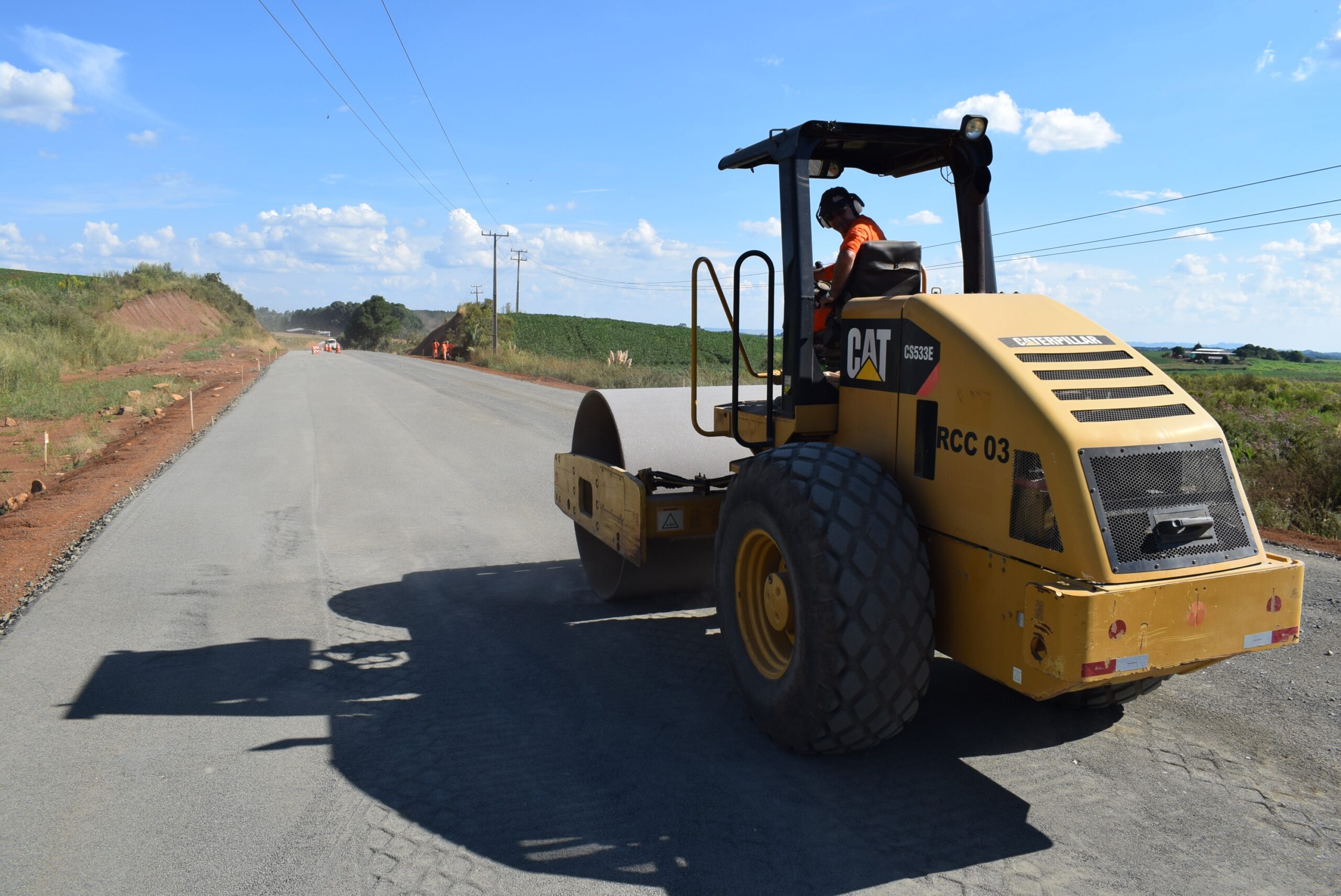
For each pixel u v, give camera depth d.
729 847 3.05
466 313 64.88
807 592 3.31
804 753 3.64
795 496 3.40
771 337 4.23
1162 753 3.72
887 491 3.38
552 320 81.06
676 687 4.56
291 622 5.71
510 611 5.96
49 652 5.13
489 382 31.31
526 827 3.21
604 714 4.22
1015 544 3.04
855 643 3.21
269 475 11.34
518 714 4.23
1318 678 4.45
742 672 3.97
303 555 7.44
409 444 14.20
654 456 5.64
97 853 3.07
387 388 27.56
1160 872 2.88
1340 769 3.55
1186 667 3.04
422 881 2.88
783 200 4.08
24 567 7.09
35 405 20.00
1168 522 2.88
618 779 3.55
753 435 4.50
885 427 3.70
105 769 3.70
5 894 2.84
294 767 3.71
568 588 6.50
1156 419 3.02
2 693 4.54
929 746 3.80
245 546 7.75
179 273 89.00
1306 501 8.57
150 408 20.05
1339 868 2.90
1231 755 3.69
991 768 3.61
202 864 2.99
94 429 16.88
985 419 3.14
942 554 3.40
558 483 6.85
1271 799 3.34
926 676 3.33
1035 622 2.80
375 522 8.70
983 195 4.29
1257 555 3.04
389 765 3.71
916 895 2.77
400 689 4.57
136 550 7.58
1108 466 2.87
